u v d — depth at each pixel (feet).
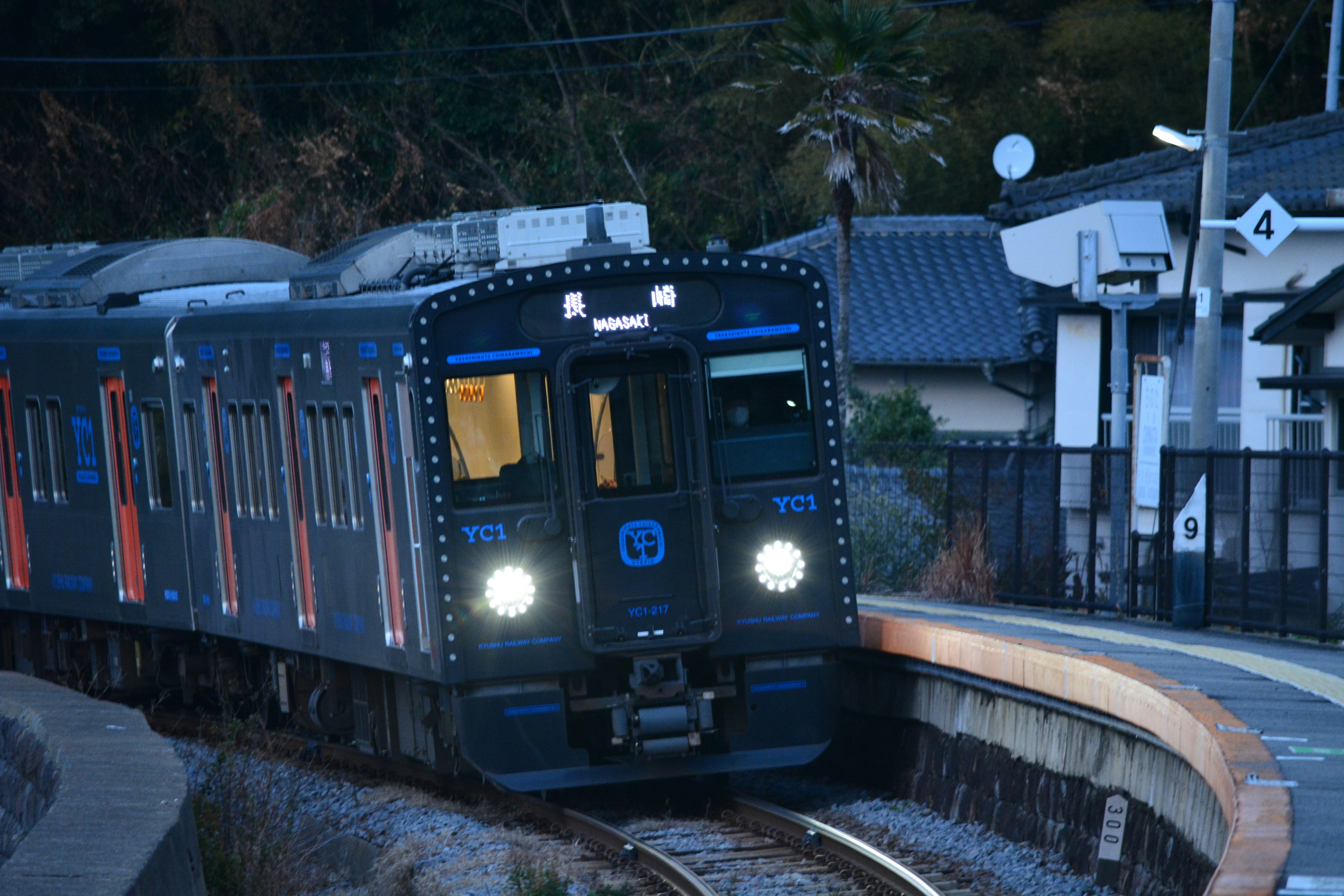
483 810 156.25
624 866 132.16
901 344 408.67
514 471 148.15
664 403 150.10
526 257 162.40
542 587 148.15
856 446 244.42
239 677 201.36
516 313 148.15
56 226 542.57
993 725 141.49
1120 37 526.57
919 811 149.38
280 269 231.91
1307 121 323.37
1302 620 168.35
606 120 561.43
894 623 156.87
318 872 145.38
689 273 151.64
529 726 149.69
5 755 142.61
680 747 149.69
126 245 232.53
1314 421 275.18
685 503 149.38
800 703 155.53
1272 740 96.99
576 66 590.14
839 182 332.39
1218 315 197.88
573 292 149.38
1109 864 115.75
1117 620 191.21
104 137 537.24
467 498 147.02
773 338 153.48
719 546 152.05
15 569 228.84
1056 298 305.12
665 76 568.00
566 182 554.05
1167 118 524.11
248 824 132.87
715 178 567.18
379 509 156.76
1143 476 189.06
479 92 575.79
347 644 165.48
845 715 172.45
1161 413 187.42
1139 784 115.65
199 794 134.82
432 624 148.15
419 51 562.66
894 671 161.48
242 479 183.42
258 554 181.47
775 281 153.79
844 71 325.83
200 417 190.60
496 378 147.84
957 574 215.92
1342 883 67.46
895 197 346.95
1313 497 167.73
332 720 177.88
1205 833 101.71
